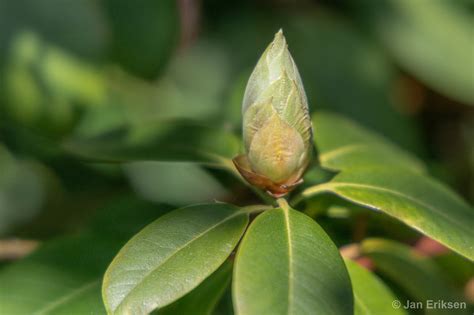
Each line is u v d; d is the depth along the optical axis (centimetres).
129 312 35
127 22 54
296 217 36
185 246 36
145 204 43
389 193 39
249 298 34
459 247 38
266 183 38
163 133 44
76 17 53
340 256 36
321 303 34
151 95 57
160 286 35
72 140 44
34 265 41
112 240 42
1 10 52
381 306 39
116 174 56
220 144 43
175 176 57
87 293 40
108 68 54
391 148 46
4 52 52
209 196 57
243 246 35
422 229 38
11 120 53
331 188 39
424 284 42
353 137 45
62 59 53
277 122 37
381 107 59
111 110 56
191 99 58
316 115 46
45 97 52
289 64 37
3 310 39
